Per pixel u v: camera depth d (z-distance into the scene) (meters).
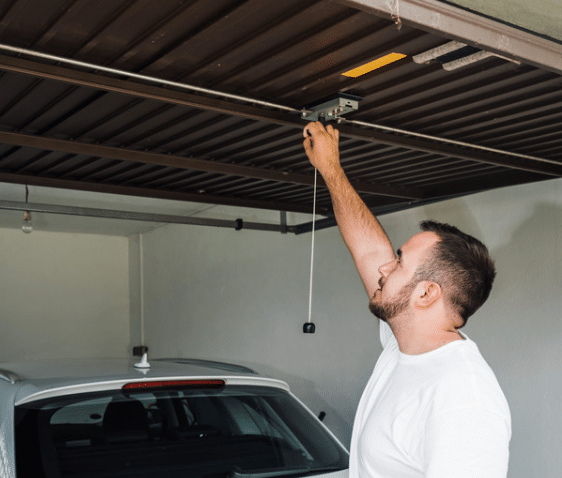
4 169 4.38
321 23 2.13
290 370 6.69
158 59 2.44
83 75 2.48
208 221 6.27
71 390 2.33
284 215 6.85
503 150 3.71
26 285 10.20
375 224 2.04
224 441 2.40
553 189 4.25
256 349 7.30
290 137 3.52
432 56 2.18
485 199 4.73
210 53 2.39
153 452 2.23
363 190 4.85
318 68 2.51
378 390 1.56
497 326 4.56
